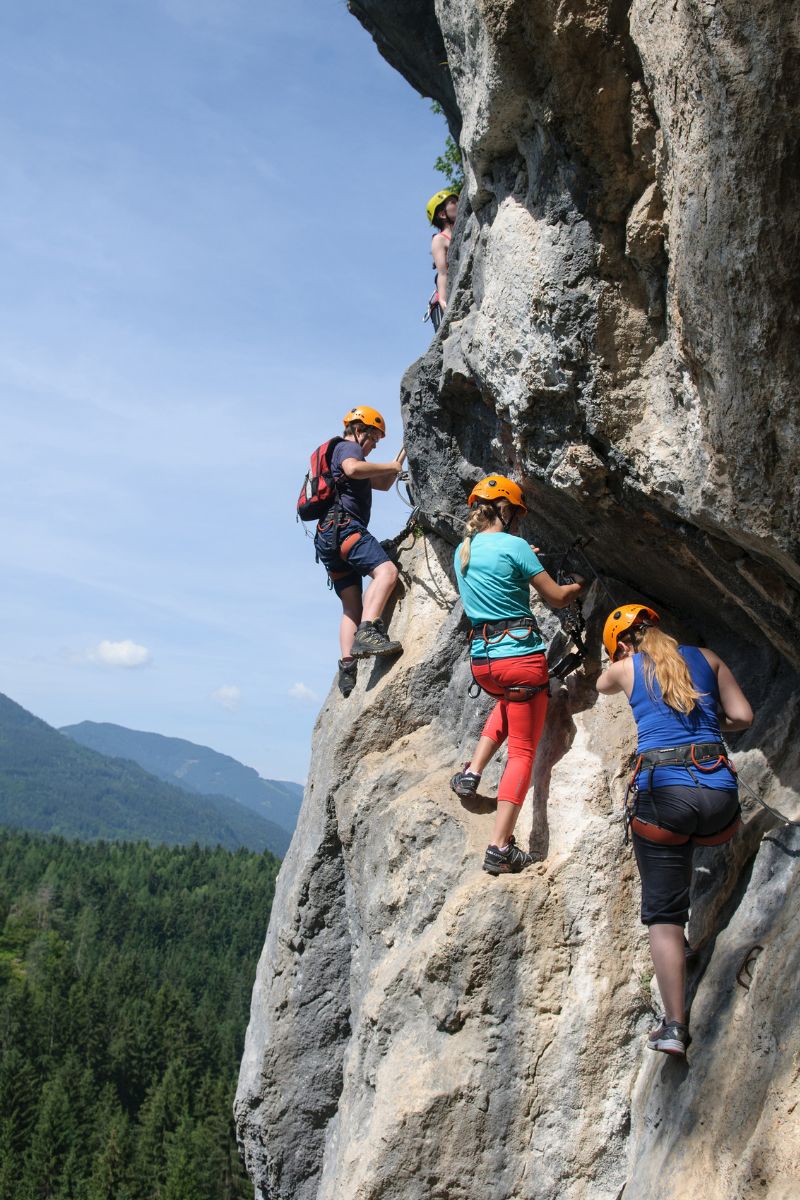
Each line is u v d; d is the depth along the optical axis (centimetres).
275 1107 685
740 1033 389
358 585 732
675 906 422
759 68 294
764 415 346
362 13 827
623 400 450
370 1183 491
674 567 516
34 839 15500
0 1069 6500
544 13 404
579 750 552
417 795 594
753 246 318
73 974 8981
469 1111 490
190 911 12950
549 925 506
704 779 418
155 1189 5522
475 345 529
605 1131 479
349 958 684
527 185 480
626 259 438
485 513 550
